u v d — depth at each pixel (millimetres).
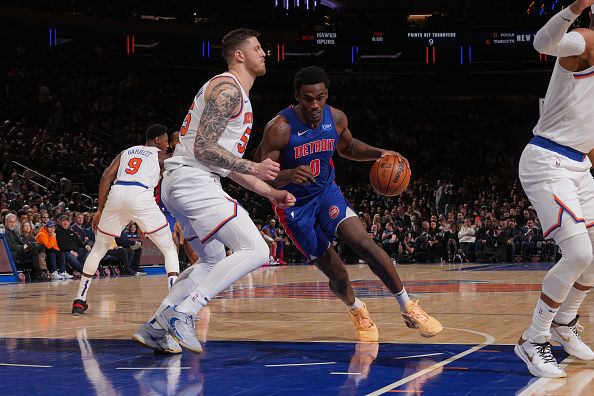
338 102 29031
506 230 17672
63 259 12359
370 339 4391
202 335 4742
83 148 19188
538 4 28281
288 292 8688
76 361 3719
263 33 27891
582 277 3547
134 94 24672
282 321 5539
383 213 19891
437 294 8000
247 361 3688
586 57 3301
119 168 6227
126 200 6066
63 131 20734
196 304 3668
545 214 3408
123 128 22672
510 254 17719
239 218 3740
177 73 26781
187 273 4051
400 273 12773
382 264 4332
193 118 3797
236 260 3693
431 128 28500
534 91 29391
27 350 4105
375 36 28297
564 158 3436
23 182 15633
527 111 29516
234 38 3875
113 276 13016
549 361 3223
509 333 4633
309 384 3055
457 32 28328
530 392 2855
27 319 5805
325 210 4430
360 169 25562
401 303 4406
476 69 28625
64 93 22562
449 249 17984
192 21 26672
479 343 4207
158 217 6180
